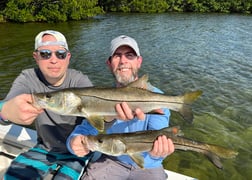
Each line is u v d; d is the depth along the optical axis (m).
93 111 0.86
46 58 0.98
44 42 0.98
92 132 0.96
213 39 6.48
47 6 9.30
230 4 15.29
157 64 4.23
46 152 1.06
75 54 4.66
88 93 0.85
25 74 1.06
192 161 1.77
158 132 0.84
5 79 3.44
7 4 8.98
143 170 0.98
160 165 1.00
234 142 2.03
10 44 5.47
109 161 1.02
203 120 2.36
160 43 5.88
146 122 0.99
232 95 2.98
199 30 7.90
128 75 1.03
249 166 1.73
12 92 0.99
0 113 0.76
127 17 11.09
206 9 15.34
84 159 1.05
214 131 2.18
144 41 6.05
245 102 2.79
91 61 4.27
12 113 0.73
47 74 1.00
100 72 3.76
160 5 14.07
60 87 1.05
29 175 0.97
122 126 1.00
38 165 1.01
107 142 0.82
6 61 4.24
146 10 13.78
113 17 10.97
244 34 7.36
